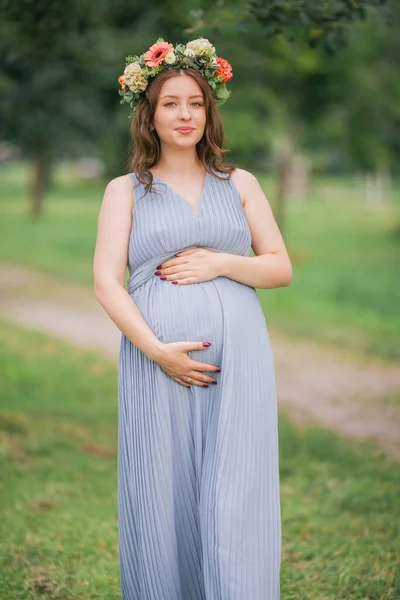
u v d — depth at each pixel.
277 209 21.66
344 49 5.11
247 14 4.84
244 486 2.82
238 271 2.89
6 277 16.61
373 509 5.06
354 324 11.72
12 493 5.29
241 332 2.85
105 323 12.20
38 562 4.20
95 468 5.94
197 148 3.01
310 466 5.97
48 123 14.78
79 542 4.48
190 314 2.83
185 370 2.81
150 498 2.87
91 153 34.16
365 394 8.22
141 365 2.88
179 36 6.44
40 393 8.17
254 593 2.84
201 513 2.84
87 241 22.55
